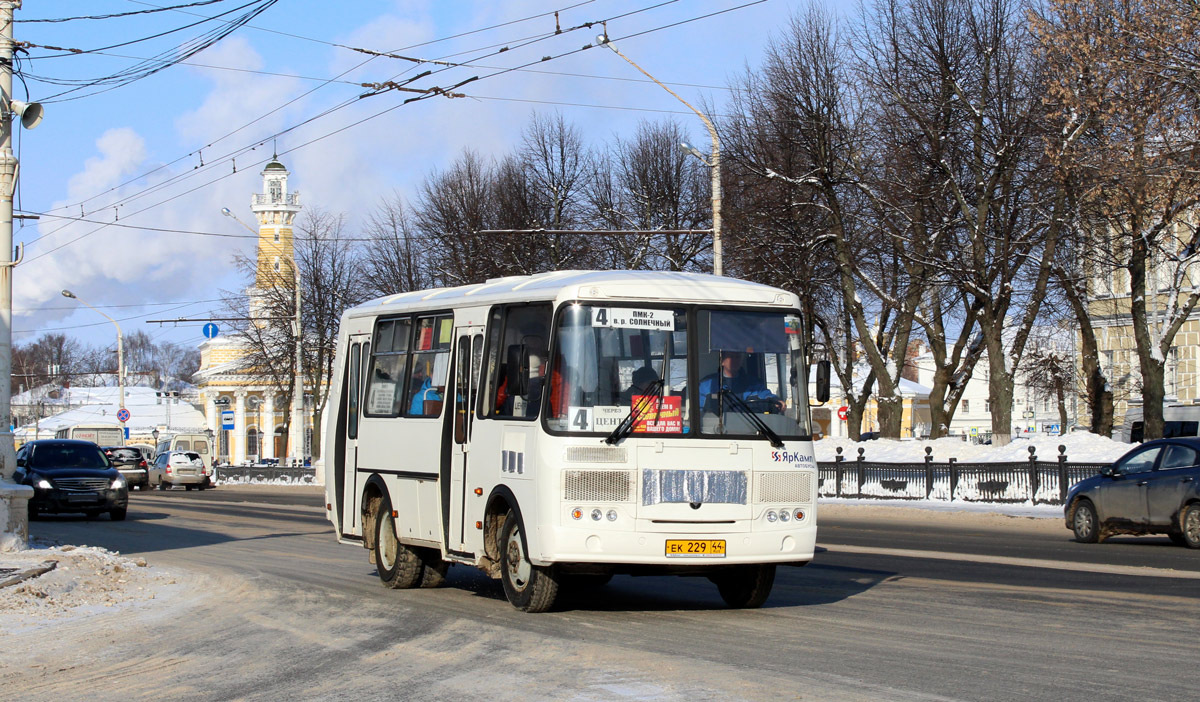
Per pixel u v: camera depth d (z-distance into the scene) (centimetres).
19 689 859
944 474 3259
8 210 1728
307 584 1462
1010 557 1745
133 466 5006
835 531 2342
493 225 5309
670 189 4988
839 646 943
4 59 1719
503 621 1105
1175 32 2508
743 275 4209
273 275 6275
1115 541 2095
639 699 748
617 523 1084
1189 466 1905
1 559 1566
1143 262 3441
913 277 3806
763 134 4078
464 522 1245
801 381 1172
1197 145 2522
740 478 1120
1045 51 2934
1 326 1714
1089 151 2947
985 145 3509
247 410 9094
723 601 1257
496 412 1195
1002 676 811
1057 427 8400
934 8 3556
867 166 3859
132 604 1302
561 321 1116
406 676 855
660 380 1116
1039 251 3650
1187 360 4844
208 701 799
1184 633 1003
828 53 3988
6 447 1702
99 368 14162
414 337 1398
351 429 1534
